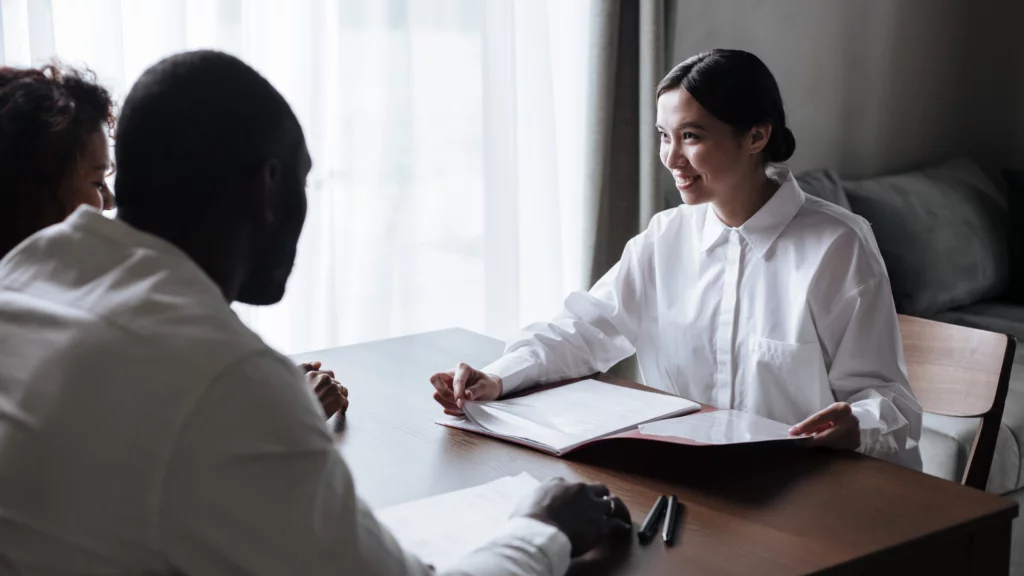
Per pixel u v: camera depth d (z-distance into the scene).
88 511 0.71
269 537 0.72
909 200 3.25
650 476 1.23
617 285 1.84
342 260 2.55
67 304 0.77
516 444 1.35
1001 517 1.13
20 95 1.15
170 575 0.73
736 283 1.71
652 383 1.89
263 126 0.83
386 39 2.52
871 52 3.63
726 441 1.25
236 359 0.73
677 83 1.61
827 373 1.64
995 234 3.42
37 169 1.15
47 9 2.06
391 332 2.63
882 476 1.22
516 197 2.76
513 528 0.92
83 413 0.72
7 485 0.73
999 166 4.07
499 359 1.65
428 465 1.28
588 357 1.68
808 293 1.62
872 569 1.03
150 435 0.71
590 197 2.86
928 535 1.06
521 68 2.80
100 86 1.25
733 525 1.09
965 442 2.35
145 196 0.82
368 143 2.54
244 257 0.86
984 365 1.67
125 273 0.78
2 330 0.78
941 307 3.20
